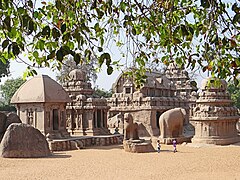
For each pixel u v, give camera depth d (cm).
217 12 692
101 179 1867
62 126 3991
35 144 2956
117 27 816
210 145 3700
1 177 1952
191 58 813
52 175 2012
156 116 5062
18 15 543
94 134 4441
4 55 616
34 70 771
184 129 5450
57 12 691
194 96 5819
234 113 4094
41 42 597
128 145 3300
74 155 3048
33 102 3828
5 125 3653
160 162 2509
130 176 1944
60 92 4019
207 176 1909
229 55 775
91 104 4569
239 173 2008
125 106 5259
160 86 5562
